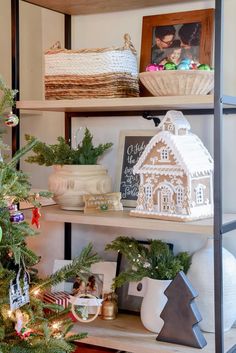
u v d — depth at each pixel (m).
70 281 2.22
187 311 1.81
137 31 2.16
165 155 1.83
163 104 1.77
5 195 1.49
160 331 1.87
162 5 2.10
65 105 1.94
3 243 1.53
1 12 2.53
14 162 1.62
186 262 2.00
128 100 1.82
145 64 2.08
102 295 2.15
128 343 1.84
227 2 1.96
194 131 2.08
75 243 2.36
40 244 2.46
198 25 1.98
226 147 2.01
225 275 1.87
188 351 1.77
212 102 1.69
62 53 1.95
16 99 2.08
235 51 1.96
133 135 2.18
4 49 2.55
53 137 2.43
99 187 2.04
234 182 2.00
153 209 1.85
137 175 2.13
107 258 2.29
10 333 1.58
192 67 1.79
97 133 2.29
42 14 2.42
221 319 1.70
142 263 1.99
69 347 1.57
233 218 1.88
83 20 2.28
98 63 1.89
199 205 1.80
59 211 2.04
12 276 1.54
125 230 2.25
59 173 2.06
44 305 1.66
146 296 1.98
